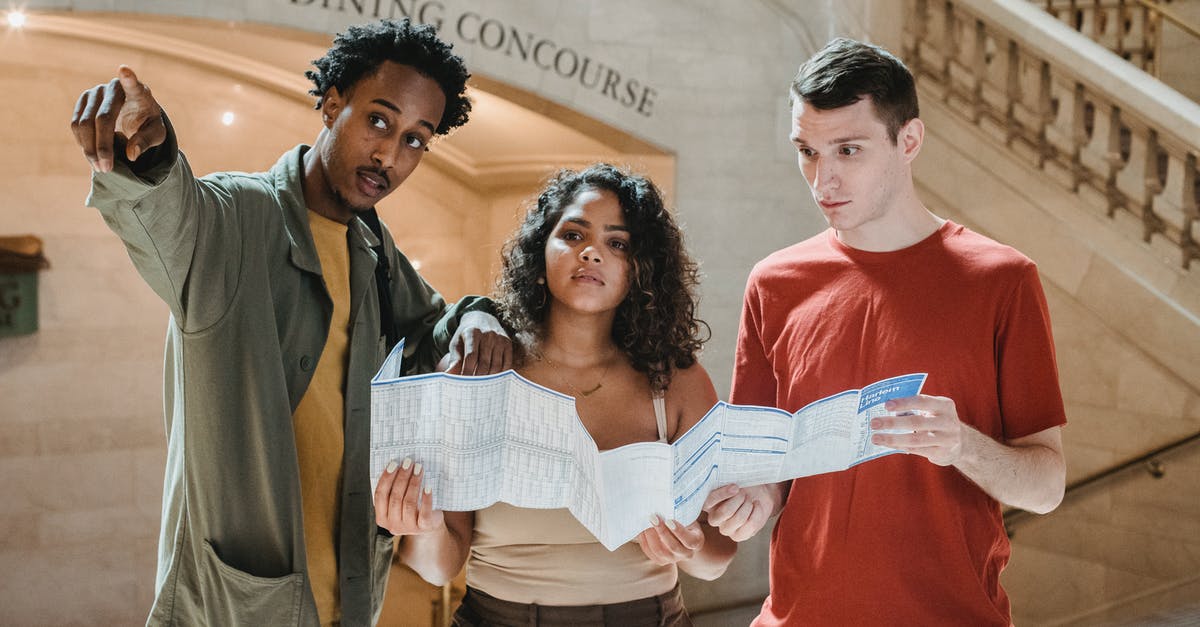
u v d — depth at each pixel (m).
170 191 1.60
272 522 1.83
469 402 1.49
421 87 2.00
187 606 1.89
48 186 5.30
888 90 1.88
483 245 6.72
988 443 1.77
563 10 5.48
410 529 1.52
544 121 5.73
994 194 5.74
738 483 1.70
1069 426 5.62
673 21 5.82
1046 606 5.61
